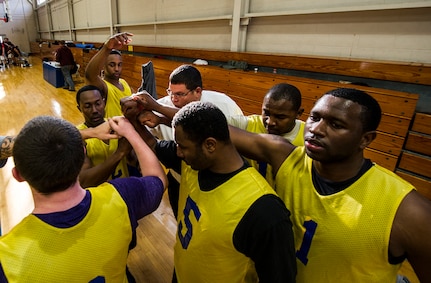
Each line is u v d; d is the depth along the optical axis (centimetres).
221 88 366
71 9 961
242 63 351
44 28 1388
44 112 477
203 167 65
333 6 265
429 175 211
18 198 219
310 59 281
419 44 218
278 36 326
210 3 412
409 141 218
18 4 1401
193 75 124
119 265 63
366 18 244
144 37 597
